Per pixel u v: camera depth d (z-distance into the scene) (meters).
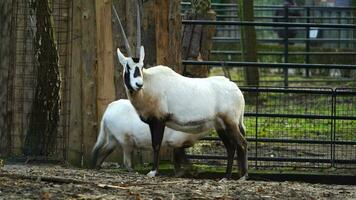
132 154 18.30
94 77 18.16
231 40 34.47
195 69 20.28
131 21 18.22
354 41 32.44
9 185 13.12
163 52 18.31
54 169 16.86
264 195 13.49
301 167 18.55
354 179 17.75
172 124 16.81
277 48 35.47
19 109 18.53
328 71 34.25
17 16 18.50
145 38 18.36
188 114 16.67
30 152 18.30
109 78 18.17
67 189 12.99
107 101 18.17
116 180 14.84
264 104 25.91
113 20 18.22
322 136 21.11
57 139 18.42
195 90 16.75
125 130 17.61
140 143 17.67
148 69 16.66
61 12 18.33
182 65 18.88
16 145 18.53
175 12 18.27
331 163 18.55
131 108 17.70
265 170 18.19
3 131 18.47
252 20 28.64
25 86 18.50
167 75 16.70
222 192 13.60
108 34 18.14
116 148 18.22
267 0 43.16
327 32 36.75
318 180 17.80
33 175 14.28
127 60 16.22
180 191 13.44
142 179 15.36
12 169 16.39
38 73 18.19
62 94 18.41
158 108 16.56
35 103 18.27
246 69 29.06
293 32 37.06
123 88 18.31
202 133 17.38
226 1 40.41
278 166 18.56
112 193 12.93
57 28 18.36
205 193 13.37
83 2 18.12
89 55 18.12
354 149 20.39
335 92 18.69
